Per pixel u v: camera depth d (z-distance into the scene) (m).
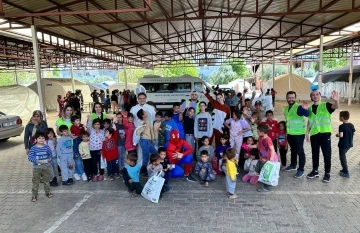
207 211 3.91
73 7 8.45
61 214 3.94
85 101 23.28
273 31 15.13
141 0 8.60
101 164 5.32
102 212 3.96
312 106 5.02
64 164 5.01
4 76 51.88
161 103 14.21
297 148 5.11
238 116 5.46
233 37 17.81
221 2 10.87
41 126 5.15
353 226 3.40
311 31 13.66
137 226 3.54
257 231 3.35
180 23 13.93
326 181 4.82
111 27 12.24
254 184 4.86
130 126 5.34
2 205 4.30
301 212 3.79
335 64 45.66
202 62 28.86
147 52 21.25
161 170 4.46
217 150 5.43
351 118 12.51
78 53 16.25
